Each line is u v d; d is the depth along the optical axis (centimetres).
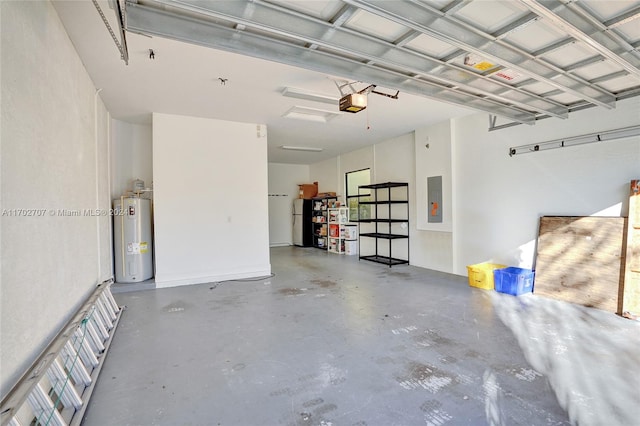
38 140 201
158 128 505
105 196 454
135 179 566
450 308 391
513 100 356
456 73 303
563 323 333
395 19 202
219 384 230
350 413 196
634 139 354
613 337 296
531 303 402
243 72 351
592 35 223
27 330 179
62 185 247
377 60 258
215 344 297
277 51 256
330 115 538
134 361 265
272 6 208
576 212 404
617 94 358
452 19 218
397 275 583
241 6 201
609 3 204
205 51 302
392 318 360
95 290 350
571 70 295
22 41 181
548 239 426
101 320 310
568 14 206
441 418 190
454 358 263
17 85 174
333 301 429
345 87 397
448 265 584
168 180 514
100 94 412
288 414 196
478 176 523
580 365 248
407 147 673
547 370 242
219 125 551
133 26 212
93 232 366
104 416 195
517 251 471
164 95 421
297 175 1116
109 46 292
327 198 960
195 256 536
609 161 374
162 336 316
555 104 391
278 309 398
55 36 237
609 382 224
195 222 536
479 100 385
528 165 456
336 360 263
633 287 342
